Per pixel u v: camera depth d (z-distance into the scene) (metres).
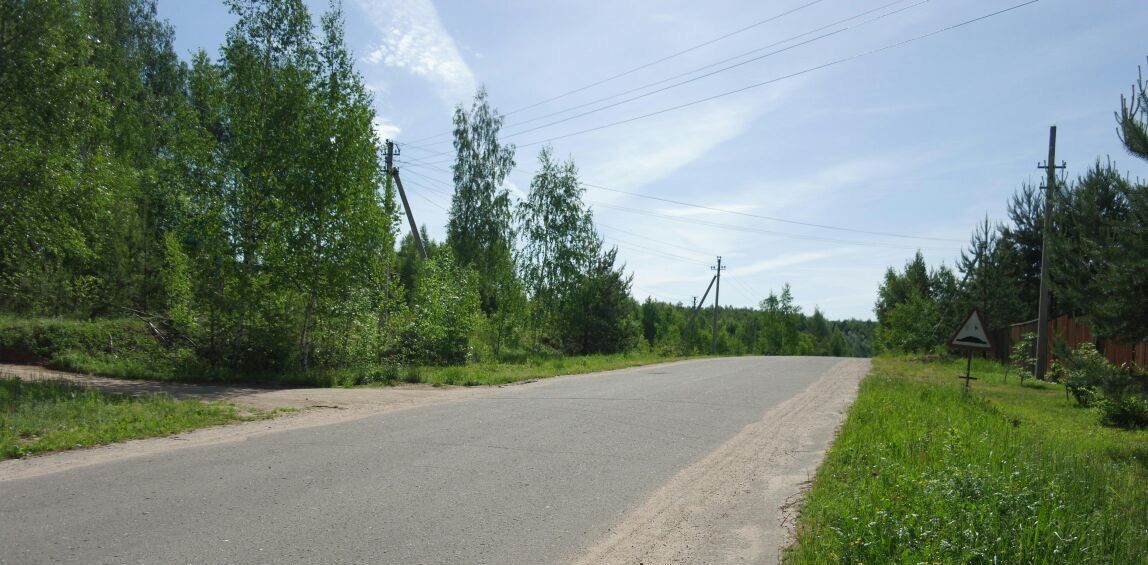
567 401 12.45
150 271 21.30
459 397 13.32
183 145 16.19
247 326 16.44
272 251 16.31
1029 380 21.12
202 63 16.36
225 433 8.76
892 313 40.03
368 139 17.59
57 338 17.34
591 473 6.93
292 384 15.18
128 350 17.30
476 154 39.16
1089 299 10.28
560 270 33.84
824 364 27.48
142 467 6.70
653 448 8.31
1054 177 11.46
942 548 4.06
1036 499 5.08
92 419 8.90
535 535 5.00
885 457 6.78
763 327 85.69
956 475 5.22
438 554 4.53
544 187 33.88
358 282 17.50
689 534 5.20
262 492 5.84
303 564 4.25
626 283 36.25
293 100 16.55
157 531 4.78
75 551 4.34
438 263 23.36
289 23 16.84
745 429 9.98
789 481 6.93
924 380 19.09
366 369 16.88
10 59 13.85
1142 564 4.28
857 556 4.20
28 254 15.76
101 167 15.84
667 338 69.31
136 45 32.44
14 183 13.77
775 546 4.95
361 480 6.32
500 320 31.22
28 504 5.36
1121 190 9.85
